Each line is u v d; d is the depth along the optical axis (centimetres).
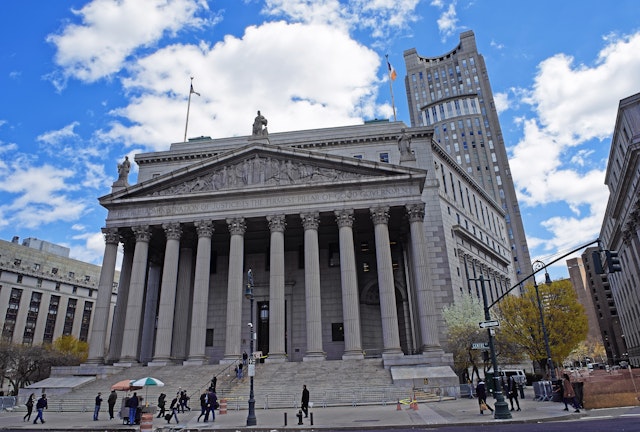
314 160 4878
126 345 4441
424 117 14612
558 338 5275
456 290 5844
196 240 5309
